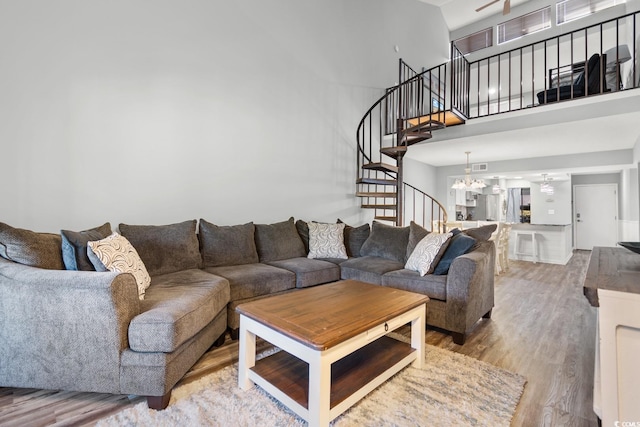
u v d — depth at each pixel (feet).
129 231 9.37
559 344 8.61
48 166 8.81
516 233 23.95
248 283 9.28
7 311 5.86
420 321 7.18
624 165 19.35
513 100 29.71
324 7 16.56
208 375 6.92
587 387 6.51
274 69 14.19
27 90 8.51
